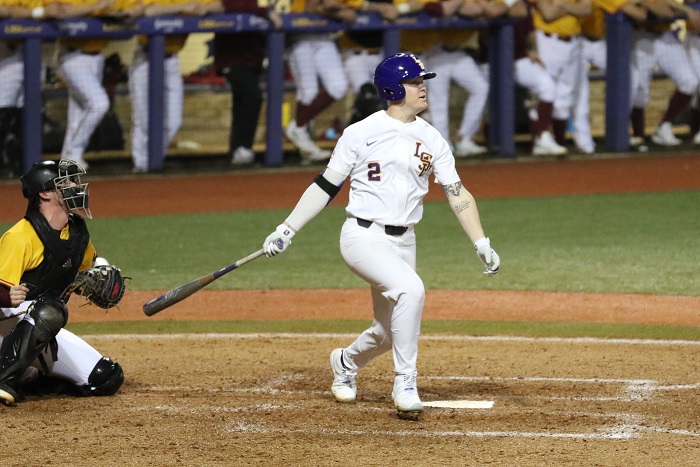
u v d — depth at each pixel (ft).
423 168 67.82
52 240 70.59
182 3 205.67
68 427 67.21
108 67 212.84
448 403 73.15
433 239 149.59
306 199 68.69
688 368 83.10
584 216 165.58
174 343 94.84
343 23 216.54
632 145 246.27
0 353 72.49
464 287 118.32
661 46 239.09
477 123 234.99
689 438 63.72
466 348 91.76
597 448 61.87
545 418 68.74
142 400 74.38
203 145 258.57
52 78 219.41
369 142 67.31
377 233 68.28
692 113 253.03
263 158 236.02
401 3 216.54
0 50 198.29
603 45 237.86
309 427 67.00
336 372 73.82
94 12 194.70
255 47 221.66
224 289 119.44
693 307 106.42
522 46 229.86
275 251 68.85
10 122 204.64
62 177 69.51
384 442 63.52
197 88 270.26
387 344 71.00
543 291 115.24
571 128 262.88
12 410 71.26
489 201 182.91
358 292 117.60
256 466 59.21
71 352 74.38
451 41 226.17
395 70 66.80
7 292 68.85
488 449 61.82
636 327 98.63
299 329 100.58
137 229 159.74
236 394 76.18
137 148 217.77
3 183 200.85
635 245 140.87
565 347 91.56
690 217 161.89
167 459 60.59
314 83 225.15
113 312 108.99
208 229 159.33
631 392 75.77
